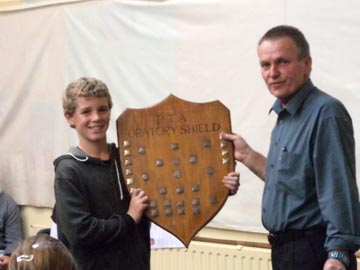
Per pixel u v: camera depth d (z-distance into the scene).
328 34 3.08
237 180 2.34
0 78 4.41
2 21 4.36
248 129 3.38
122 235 2.23
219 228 3.56
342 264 2.00
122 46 3.82
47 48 4.17
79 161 2.25
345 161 2.05
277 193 2.18
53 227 2.77
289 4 3.19
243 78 3.38
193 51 3.55
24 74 4.29
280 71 2.15
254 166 2.38
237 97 3.41
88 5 3.95
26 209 4.40
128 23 3.79
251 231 3.43
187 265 3.64
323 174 2.06
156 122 2.38
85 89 2.26
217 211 2.34
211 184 2.35
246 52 3.36
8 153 4.42
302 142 2.11
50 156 4.21
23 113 4.32
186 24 3.57
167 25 3.64
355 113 3.03
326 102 2.09
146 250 2.36
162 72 3.68
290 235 2.15
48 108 4.20
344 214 2.02
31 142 4.30
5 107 4.40
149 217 2.33
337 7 3.05
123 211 2.29
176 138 2.38
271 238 2.23
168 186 2.35
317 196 2.09
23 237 4.40
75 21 4.02
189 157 2.37
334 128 2.05
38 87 4.23
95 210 2.24
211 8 3.46
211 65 3.49
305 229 2.13
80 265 2.23
